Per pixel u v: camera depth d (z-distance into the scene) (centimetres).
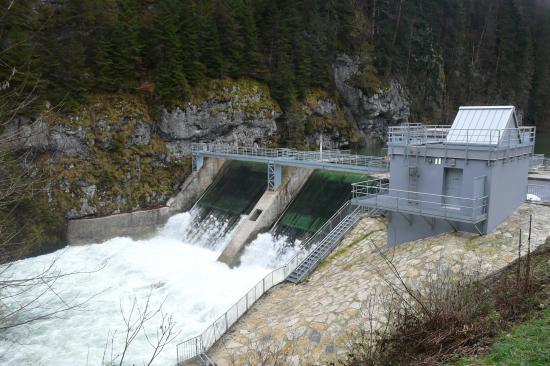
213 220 4678
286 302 2630
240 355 2186
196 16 5922
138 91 5431
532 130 2750
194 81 5719
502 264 2038
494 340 1156
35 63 4384
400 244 2667
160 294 3341
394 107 8625
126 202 5088
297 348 2086
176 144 5566
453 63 10125
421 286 2081
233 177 5159
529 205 2652
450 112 10012
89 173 4900
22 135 1579
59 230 4531
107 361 2511
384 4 8712
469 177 2366
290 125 6638
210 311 2980
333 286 2552
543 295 1343
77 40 5109
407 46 9012
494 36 10669
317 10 7806
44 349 2641
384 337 1358
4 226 1903
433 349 1196
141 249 4462
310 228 3794
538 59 11156
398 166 2650
